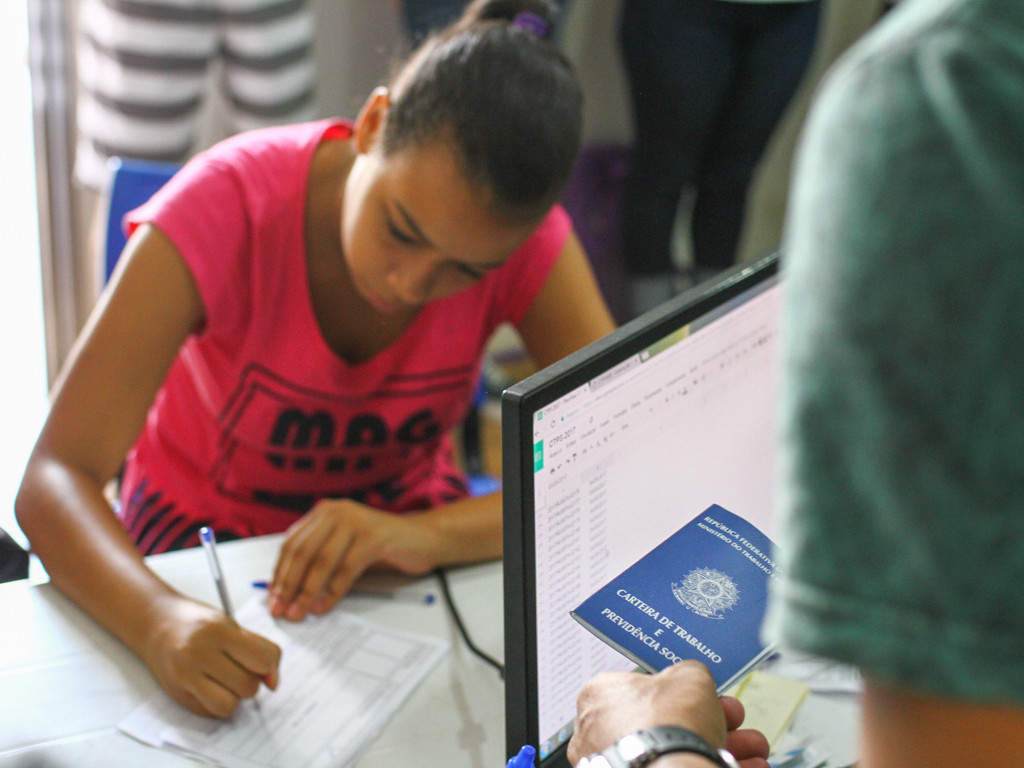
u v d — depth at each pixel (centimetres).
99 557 100
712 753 51
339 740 85
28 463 109
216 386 123
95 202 234
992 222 32
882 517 34
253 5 221
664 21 259
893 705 37
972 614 33
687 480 78
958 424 33
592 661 74
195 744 84
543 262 125
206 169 116
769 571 70
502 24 98
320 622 101
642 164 285
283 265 116
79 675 91
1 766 80
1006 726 35
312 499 130
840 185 34
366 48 263
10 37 239
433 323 120
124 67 211
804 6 266
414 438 129
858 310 34
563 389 62
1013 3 33
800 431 36
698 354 75
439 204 95
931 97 33
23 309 246
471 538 112
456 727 88
